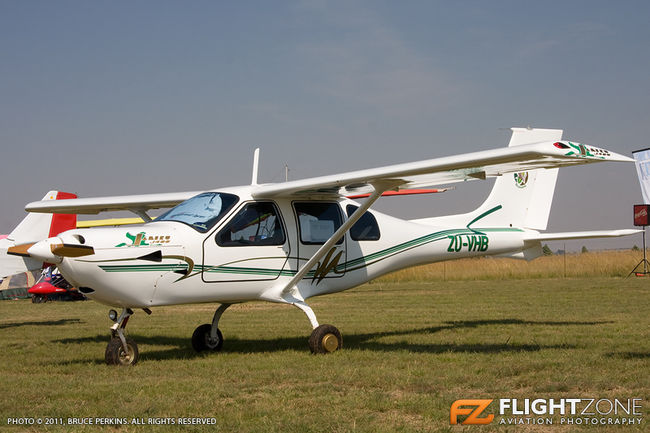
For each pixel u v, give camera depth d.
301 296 7.97
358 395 5.05
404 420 4.36
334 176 7.28
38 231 14.30
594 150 6.29
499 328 9.67
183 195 9.17
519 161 6.49
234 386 5.57
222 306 8.17
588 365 6.15
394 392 5.22
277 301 7.81
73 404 4.95
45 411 4.73
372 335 9.18
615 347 7.35
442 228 9.55
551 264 27.34
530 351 7.11
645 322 10.02
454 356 6.87
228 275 7.39
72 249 6.39
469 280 25.73
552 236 10.23
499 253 10.20
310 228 8.06
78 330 11.40
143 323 11.99
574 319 10.66
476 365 6.27
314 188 7.48
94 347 8.89
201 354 7.86
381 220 8.89
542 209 10.54
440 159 6.69
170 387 5.53
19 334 10.81
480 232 9.91
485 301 14.91
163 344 9.06
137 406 4.79
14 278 24.19
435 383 5.46
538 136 10.05
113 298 6.76
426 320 11.13
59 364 7.26
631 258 27.30
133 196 9.38
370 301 15.84
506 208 10.27
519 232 10.33
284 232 7.83
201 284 7.23
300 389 5.38
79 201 9.48
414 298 16.50
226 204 7.53
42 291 20.11
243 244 7.51
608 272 26.36
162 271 6.91
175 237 7.05
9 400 5.11
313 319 7.72
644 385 5.18
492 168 7.30
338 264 8.34
